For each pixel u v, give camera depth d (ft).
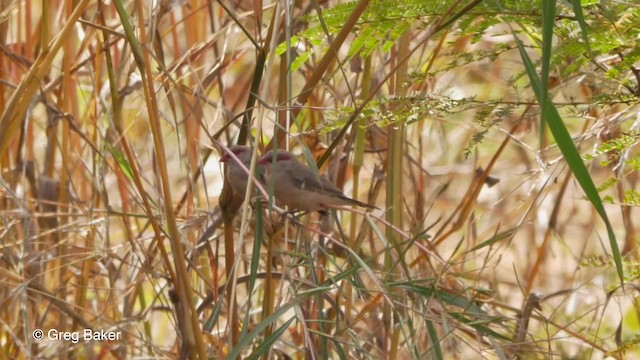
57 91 38.01
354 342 28.91
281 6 26.55
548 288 43.93
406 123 27.66
